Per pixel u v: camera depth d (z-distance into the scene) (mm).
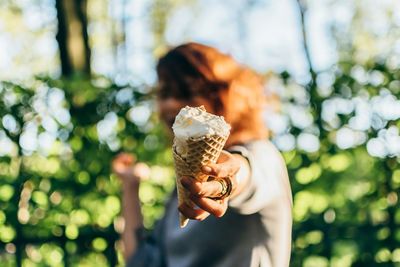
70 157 6199
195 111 1969
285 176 2654
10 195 5996
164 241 3098
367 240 5996
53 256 6016
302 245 6027
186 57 2867
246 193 2414
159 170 6230
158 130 6254
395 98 6266
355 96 6270
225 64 2826
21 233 5992
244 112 2760
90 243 6043
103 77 6457
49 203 6074
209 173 1935
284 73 6215
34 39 19828
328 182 6105
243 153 2455
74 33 9516
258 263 2535
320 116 6227
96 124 6273
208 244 2605
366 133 6230
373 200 6133
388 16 17688
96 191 6137
